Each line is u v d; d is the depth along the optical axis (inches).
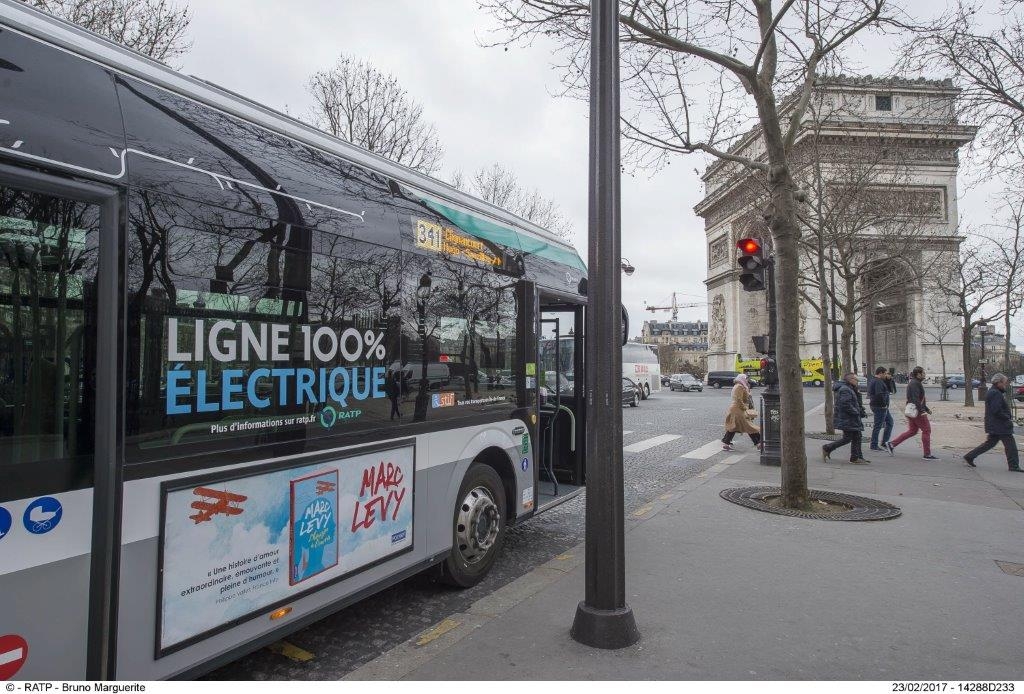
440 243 190.2
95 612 98.4
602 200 152.1
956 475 411.2
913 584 198.4
